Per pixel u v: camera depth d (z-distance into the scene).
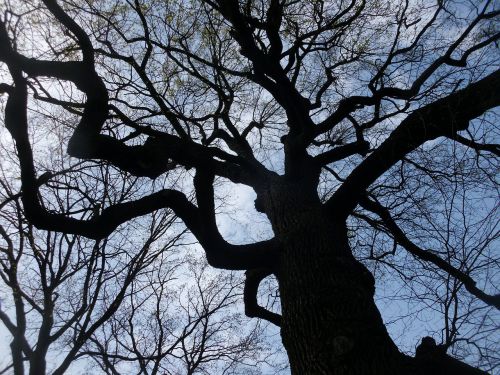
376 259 6.29
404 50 5.79
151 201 4.30
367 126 5.91
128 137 5.00
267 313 5.29
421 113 4.57
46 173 4.21
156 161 4.86
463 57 5.30
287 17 7.13
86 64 4.17
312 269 3.83
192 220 4.28
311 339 3.36
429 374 3.22
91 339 5.57
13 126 3.69
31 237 4.78
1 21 3.80
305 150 5.37
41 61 4.09
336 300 3.49
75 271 4.96
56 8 4.07
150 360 5.63
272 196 5.09
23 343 4.21
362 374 3.00
